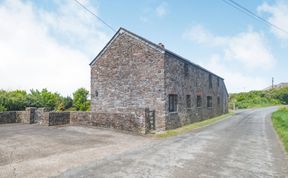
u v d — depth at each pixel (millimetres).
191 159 8766
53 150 10117
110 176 6875
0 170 7379
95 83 21922
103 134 14195
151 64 18594
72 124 17938
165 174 7070
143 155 9367
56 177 6789
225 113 36438
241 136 14094
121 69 20359
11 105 24031
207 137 13789
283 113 28141
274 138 13359
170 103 19109
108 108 20906
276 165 8055
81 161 8469
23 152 9695
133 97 19453
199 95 24656
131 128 15234
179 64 20516
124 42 20297
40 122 18109
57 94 35000
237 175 7039
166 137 13906
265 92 77875
